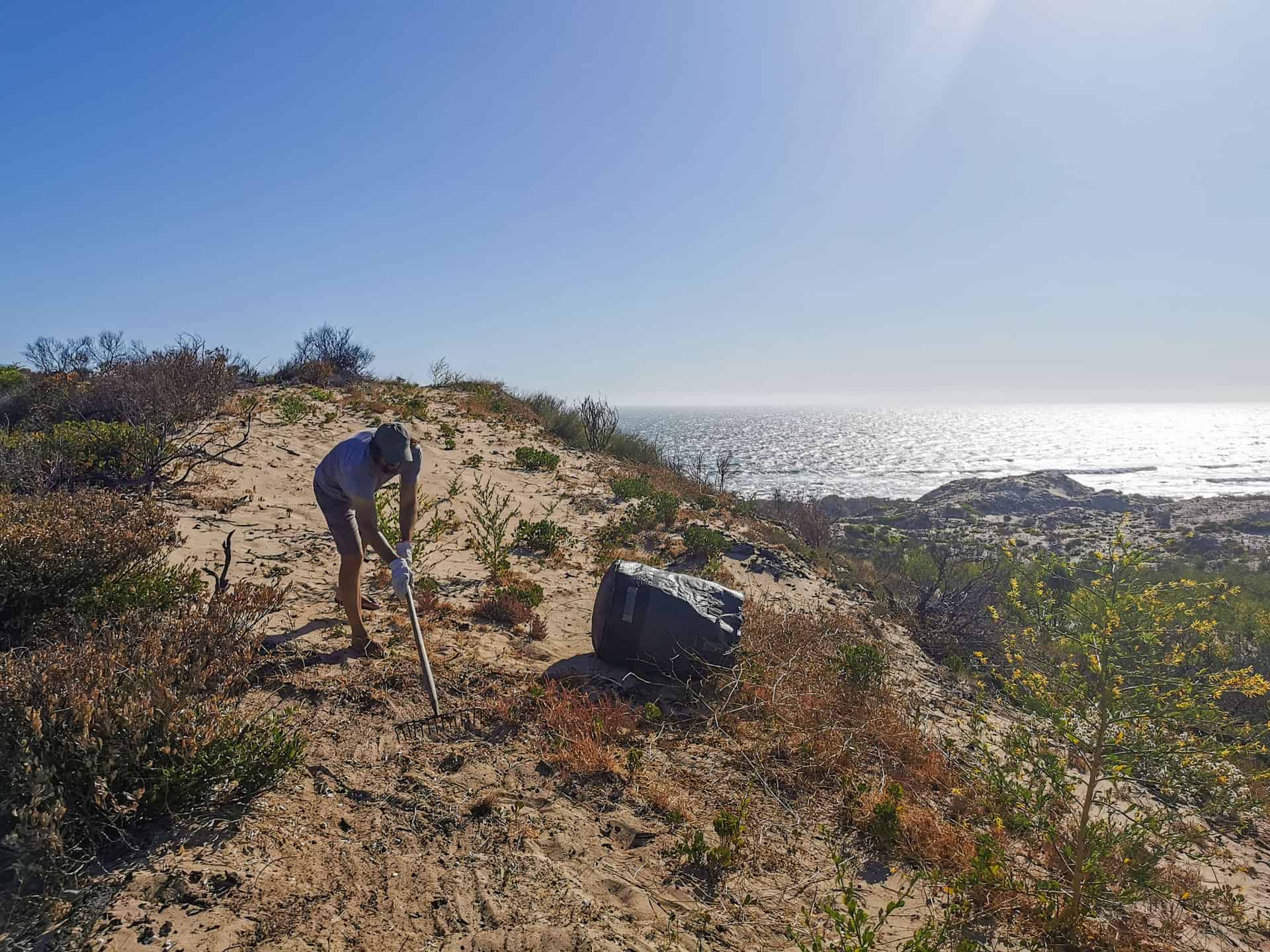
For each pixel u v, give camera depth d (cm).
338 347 1922
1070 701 382
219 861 281
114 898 255
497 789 364
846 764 450
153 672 322
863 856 365
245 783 314
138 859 276
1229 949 357
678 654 512
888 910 275
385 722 407
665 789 390
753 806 394
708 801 391
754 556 995
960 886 338
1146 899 369
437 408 1575
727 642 520
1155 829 360
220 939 244
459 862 306
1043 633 404
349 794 342
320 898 272
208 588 543
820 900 324
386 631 520
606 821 355
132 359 1118
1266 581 1661
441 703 435
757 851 354
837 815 398
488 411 1634
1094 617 370
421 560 724
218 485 866
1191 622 366
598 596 552
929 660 805
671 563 912
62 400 1139
